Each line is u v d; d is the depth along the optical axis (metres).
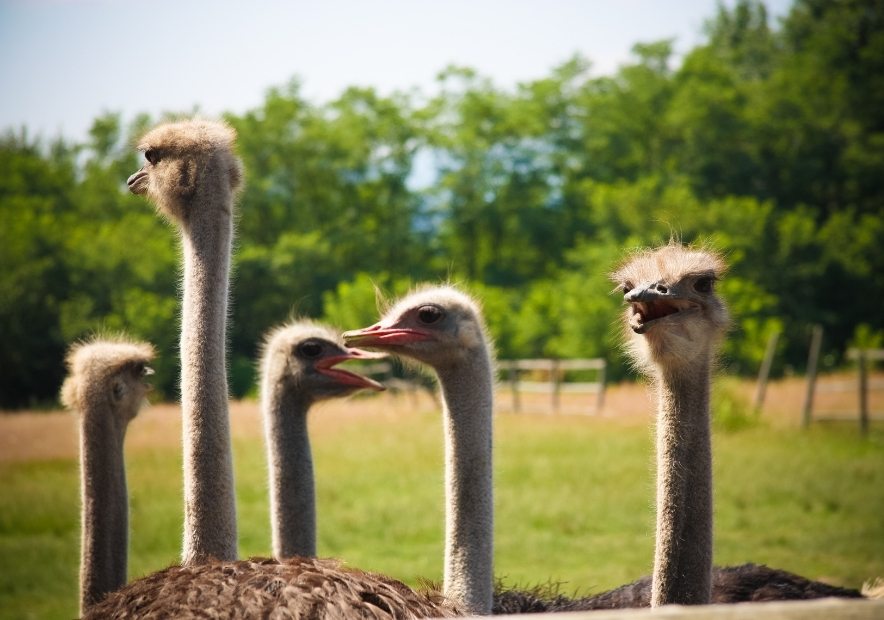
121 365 5.23
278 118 66.38
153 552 12.08
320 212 67.00
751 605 2.81
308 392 5.63
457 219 66.94
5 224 52.44
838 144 60.72
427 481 17.08
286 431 5.64
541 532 12.91
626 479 16.62
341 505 15.00
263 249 56.75
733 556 11.28
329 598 3.59
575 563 11.19
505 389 32.66
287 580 3.66
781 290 51.22
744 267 50.94
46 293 49.50
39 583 10.94
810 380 23.52
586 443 21.02
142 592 3.77
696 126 61.81
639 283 4.32
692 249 4.66
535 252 66.88
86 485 5.18
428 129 68.50
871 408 26.86
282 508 5.59
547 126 68.50
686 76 67.75
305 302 55.50
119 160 69.75
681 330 4.27
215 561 4.01
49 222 54.94
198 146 4.65
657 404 4.45
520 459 18.91
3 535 13.45
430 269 65.50
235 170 4.76
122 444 5.27
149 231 55.72
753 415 22.92
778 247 51.62
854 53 64.69
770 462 17.91
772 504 14.45
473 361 5.05
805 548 11.72
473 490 4.98
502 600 5.62
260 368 6.00
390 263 65.19
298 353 5.64
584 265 54.16
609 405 29.38
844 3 67.00
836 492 15.07
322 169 66.62
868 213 59.16
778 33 80.06
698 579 4.29
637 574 10.50
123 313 48.31
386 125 67.56
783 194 60.75
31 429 27.33
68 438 25.09
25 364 47.16
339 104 69.19
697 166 62.03
